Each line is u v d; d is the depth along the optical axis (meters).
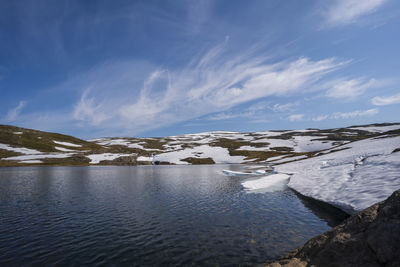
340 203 16.11
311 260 7.23
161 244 12.14
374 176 20.86
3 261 10.38
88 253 11.15
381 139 67.75
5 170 68.44
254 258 10.23
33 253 11.23
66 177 48.03
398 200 6.65
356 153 45.19
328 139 149.75
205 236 13.18
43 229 14.87
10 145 127.62
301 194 24.22
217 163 119.81
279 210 18.70
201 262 10.00
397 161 23.69
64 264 10.05
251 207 20.02
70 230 14.61
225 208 19.86
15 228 15.05
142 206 20.98
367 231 6.70
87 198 24.84
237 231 13.91
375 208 7.44
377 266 5.74
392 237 5.89
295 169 48.53
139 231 14.28
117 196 25.98
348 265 6.22
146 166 99.50
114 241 12.68
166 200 23.59
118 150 137.12
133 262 10.16
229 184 36.12
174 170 71.75
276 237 12.75
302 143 148.62
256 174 52.81
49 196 26.17
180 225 15.33
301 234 13.16
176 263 9.97
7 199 24.39
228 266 9.55
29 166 91.62
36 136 155.62
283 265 7.47
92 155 119.44
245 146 155.88
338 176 26.94
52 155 115.38
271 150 139.38
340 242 6.97
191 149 152.25
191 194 27.02
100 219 16.97
